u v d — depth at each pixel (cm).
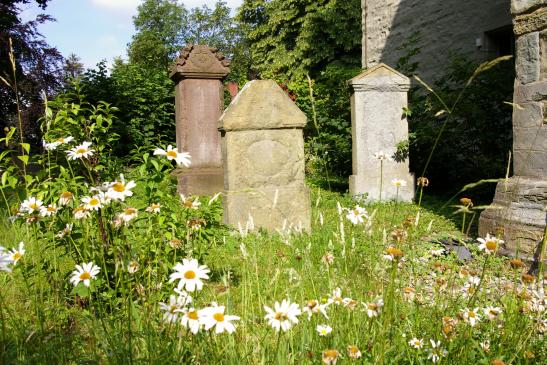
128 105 1334
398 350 183
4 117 1283
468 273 213
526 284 188
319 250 396
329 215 622
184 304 171
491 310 192
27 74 1252
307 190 584
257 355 193
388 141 809
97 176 303
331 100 1023
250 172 564
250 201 563
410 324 198
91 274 200
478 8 1078
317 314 187
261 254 368
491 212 496
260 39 2997
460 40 1130
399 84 806
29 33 1267
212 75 826
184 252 284
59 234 267
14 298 274
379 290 227
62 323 238
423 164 912
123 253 233
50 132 300
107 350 180
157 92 1343
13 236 366
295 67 2702
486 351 182
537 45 467
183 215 294
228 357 182
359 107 796
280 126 572
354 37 2398
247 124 561
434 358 171
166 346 176
